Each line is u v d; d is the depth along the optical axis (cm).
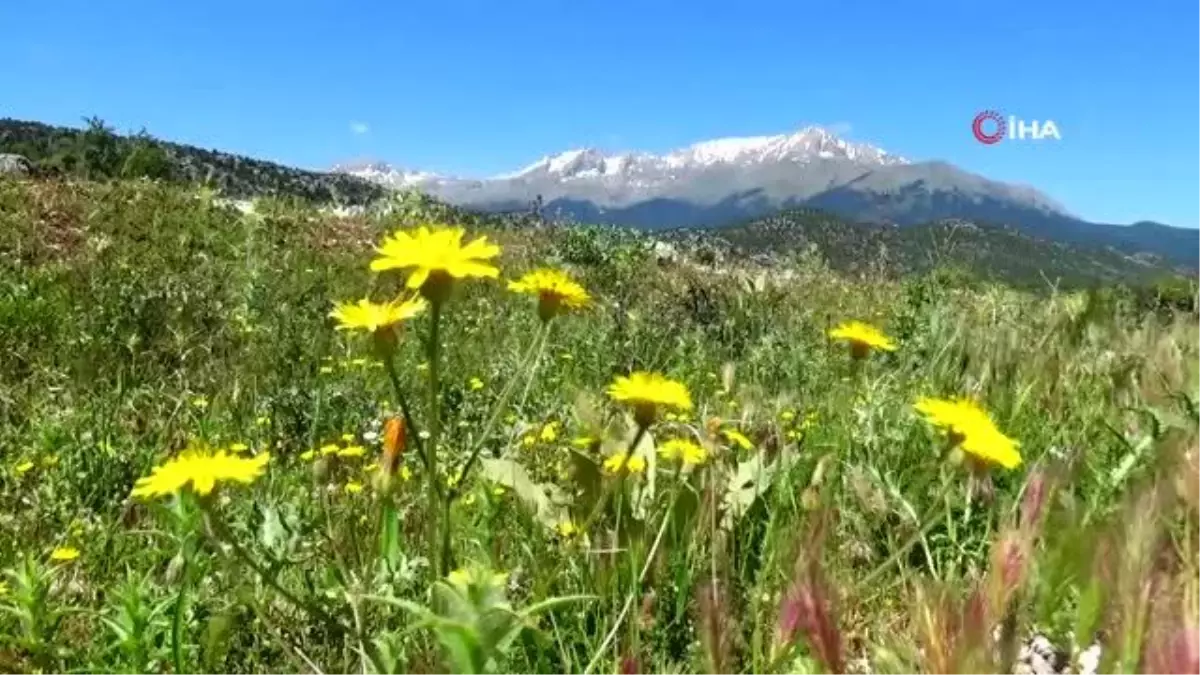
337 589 31
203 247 173
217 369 85
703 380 85
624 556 34
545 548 37
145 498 30
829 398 61
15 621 36
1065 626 28
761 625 30
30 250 154
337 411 72
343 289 137
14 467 57
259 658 33
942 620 20
